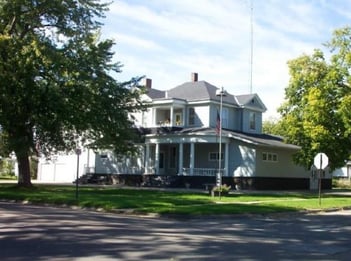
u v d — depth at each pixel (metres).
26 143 32.78
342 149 39.59
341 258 11.27
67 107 31.66
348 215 23.92
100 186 43.16
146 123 48.62
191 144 43.84
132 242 12.42
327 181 55.69
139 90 37.28
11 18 33.50
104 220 17.89
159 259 10.26
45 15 34.12
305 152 40.53
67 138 35.28
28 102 31.58
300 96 41.12
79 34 34.62
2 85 31.02
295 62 41.16
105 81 33.91
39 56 31.47
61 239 12.59
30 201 26.22
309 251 12.11
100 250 11.11
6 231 13.98
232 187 43.69
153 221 18.61
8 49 31.30
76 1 34.28
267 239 14.09
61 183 49.81
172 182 43.88
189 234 14.62
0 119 31.55
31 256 10.24
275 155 46.25
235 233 15.39
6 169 69.44
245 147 43.53
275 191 42.28
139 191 35.06
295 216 23.05
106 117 34.41
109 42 34.62
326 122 39.38
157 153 46.00
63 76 32.22
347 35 39.78
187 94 48.81
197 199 27.64
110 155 50.88
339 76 39.28
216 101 47.03
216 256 10.84
